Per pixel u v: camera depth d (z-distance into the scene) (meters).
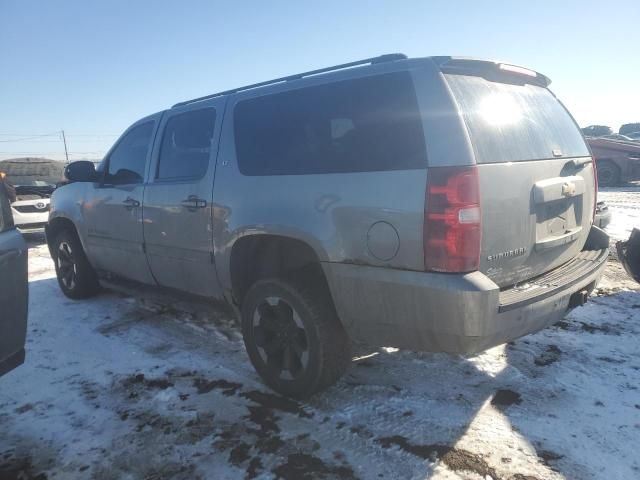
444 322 2.41
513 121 2.84
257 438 2.73
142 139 4.31
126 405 3.12
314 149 2.92
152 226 3.96
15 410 3.10
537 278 2.89
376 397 3.12
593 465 2.41
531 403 2.97
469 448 2.57
